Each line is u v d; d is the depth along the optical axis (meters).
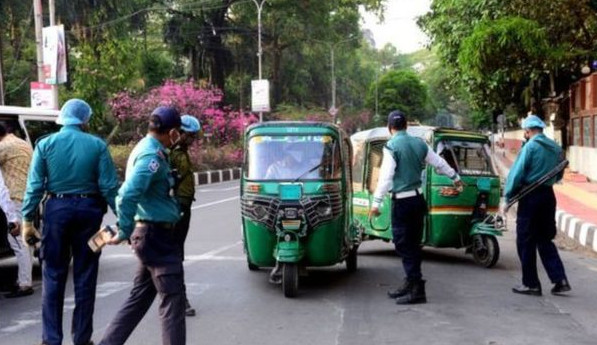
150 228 4.97
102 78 29.19
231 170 32.53
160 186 5.00
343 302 7.49
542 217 7.69
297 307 7.27
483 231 9.40
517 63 19.73
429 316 6.86
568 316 6.85
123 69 30.28
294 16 46.84
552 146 7.57
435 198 9.51
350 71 79.69
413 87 81.25
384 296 7.79
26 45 29.41
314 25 47.88
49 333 5.59
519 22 18.06
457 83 26.16
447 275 9.05
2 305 7.43
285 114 49.16
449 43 21.94
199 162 30.61
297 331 6.32
